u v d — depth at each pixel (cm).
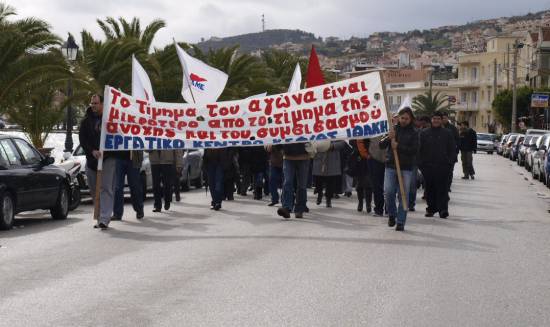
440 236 1342
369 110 1498
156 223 1552
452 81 12306
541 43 8481
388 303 812
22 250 1181
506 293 868
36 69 2764
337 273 978
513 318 755
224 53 4653
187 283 913
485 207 1941
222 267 1020
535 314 772
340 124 1516
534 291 880
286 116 1530
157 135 1518
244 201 2122
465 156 3184
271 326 716
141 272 985
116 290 875
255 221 1587
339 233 1380
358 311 776
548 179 2720
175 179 2064
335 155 1916
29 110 3083
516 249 1196
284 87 5266
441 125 1658
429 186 1673
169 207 1855
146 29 4075
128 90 3475
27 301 820
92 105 1518
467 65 11988
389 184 1460
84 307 793
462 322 738
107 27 4041
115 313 767
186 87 1936
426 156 1648
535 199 2216
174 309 784
